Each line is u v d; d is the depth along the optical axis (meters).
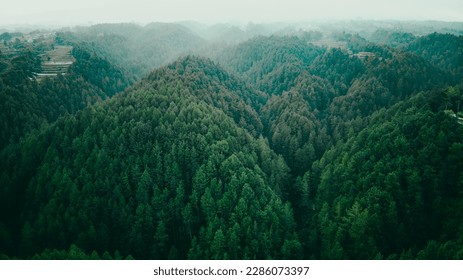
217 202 98.12
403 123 110.75
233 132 134.25
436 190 88.00
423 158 93.19
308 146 142.88
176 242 100.69
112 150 116.12
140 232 95.81
